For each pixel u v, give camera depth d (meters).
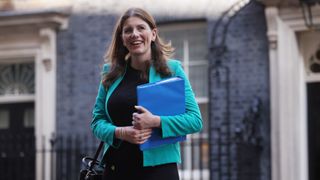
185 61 11.24
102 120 4.27
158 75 4.21
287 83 10.33
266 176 10.39
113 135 4.07
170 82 4.04
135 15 4.20
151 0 11.23
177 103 4.04
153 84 4.01
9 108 12.41
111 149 4.18
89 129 11.51
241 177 10.52
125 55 4.32
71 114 11.62
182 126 4.02
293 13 10.25
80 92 11.60
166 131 3.97
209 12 10.87
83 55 11.62
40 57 11.82
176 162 4.16
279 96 10.34
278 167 10.33
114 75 4.27
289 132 10.30
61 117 11.66
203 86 11.16
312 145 10.56
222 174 10.64
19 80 12.33
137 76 4.24
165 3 11.14
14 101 12.33
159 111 4.00
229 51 10.71
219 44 10.76
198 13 10.94
